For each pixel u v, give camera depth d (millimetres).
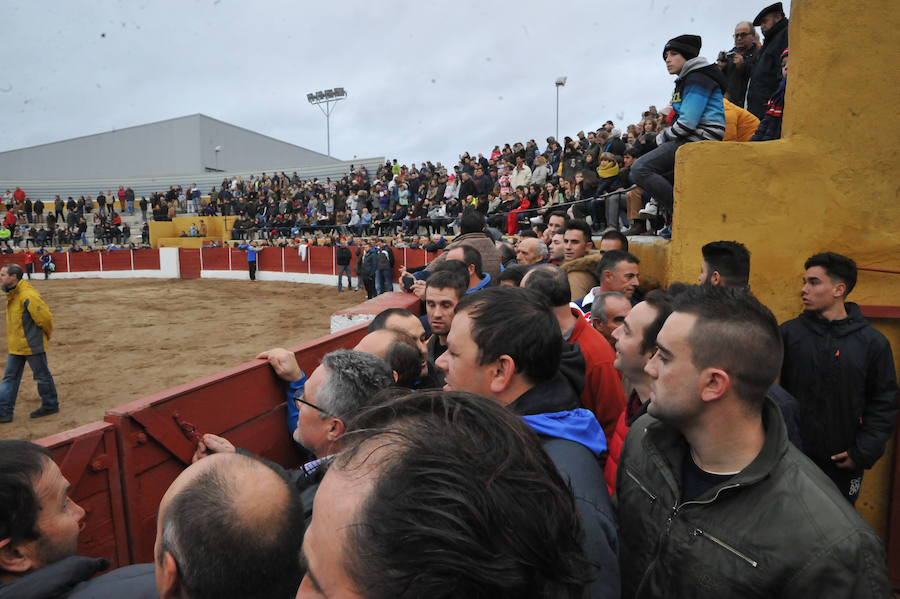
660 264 3490
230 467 976
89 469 1780
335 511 481
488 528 448
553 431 1387
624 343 1805
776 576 1014
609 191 7785
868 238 2896
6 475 1118
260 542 883
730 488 1098
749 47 6301
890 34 2764
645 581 1227
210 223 27859
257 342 11297
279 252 22375
